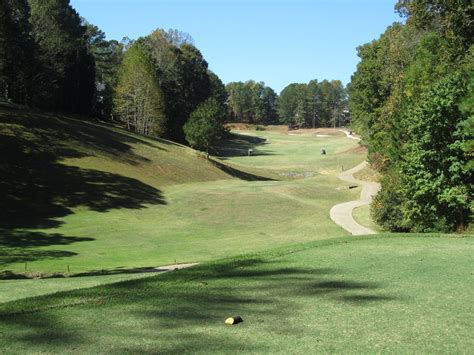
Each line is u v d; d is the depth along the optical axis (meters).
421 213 23.75
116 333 6.14
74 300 7.65
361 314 6.93
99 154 49.94
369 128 63.62
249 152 94.62
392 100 44.50
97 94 89.75
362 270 9.95
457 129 21.69
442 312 7.02
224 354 5.42
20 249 26.30
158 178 49.88
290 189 48.66
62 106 72.75
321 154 94.12
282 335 6.04
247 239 31.91
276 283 8.82
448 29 30.92
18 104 62.25
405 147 25.88
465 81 22.72
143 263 23.66
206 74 103.75
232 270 9.99
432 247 12.84
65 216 35.81
